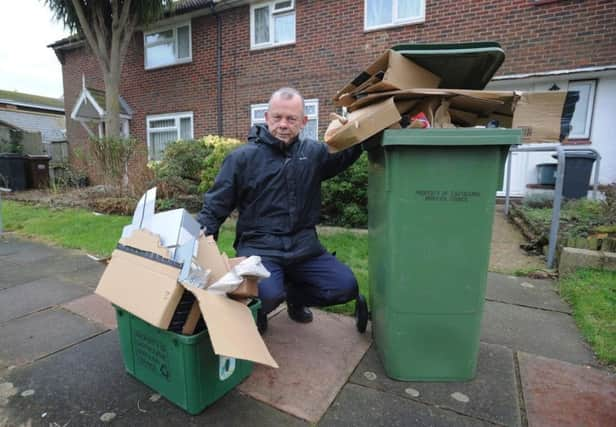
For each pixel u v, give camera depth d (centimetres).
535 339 212
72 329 226
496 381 173
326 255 205
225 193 187
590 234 350
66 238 445
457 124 195
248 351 131
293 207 189
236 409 154
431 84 179
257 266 149
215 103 918
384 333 178
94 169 774
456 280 165
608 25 567
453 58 171
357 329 221
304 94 809
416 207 160
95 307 259
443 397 162
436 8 670
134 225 176
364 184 479
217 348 122
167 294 137
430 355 171
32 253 394
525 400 159
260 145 190
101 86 1094
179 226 154
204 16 905
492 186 157
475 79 190
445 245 162
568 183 536
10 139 1254
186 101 956
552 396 162
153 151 935
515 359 191
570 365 185
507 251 385
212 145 672
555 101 163
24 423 147
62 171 940
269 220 191
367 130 159
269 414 151
